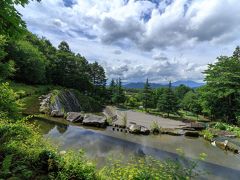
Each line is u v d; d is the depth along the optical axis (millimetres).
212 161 16266
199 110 66000
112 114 53438
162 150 17969
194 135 26172
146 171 6176
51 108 29750
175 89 133000
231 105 43281
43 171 5668
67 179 5594
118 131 24188
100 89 92375
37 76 53094
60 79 75062
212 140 23547
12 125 7367
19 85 43938
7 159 5102
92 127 24406
